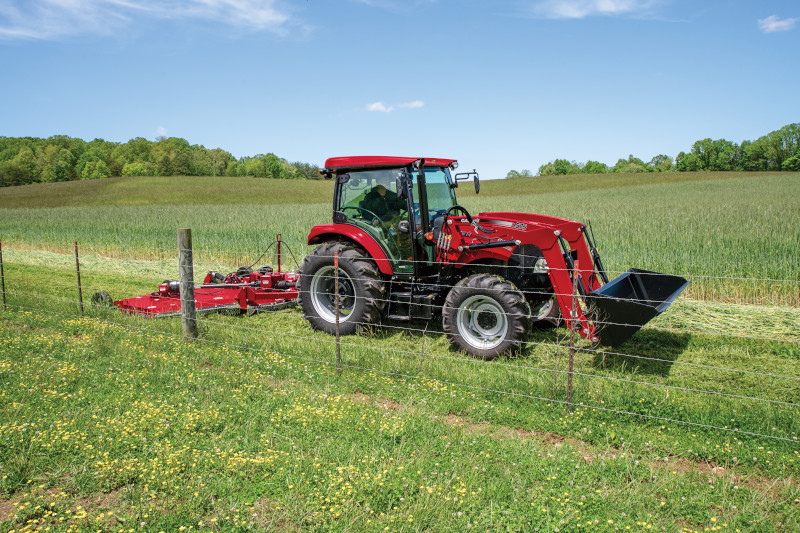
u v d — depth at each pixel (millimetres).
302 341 6828
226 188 66062
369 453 3939
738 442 4059
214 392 5098
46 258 16281
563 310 6191
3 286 8953
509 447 4027
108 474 3721
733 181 55781
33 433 4250
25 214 33062
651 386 5254
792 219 15578
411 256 7074
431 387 5254
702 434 4254
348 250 7320
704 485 3557
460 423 4555
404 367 5730
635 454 3996
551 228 6242
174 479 3613
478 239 6734
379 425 4359
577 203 30047
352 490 3414
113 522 3264
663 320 7918
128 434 4254
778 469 3754
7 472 3723
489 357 6219
